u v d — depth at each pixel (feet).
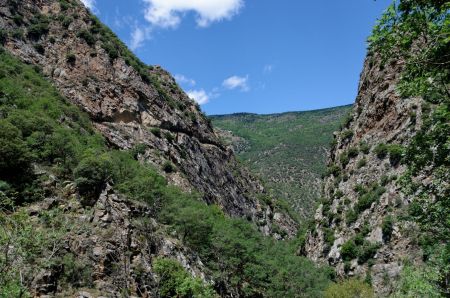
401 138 235.81
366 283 199.62
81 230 126.82
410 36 47.85
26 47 293.23
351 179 275.18
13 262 55.16
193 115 407.03
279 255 278.67
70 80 295.48
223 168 415.23
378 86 276.00
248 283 227.81
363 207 245.24
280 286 229.04
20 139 160.86
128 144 291.79
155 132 324.60
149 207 186.80
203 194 332.19
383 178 241.76
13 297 51.57
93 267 119.55
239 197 411.75
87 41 330.34
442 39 44.37
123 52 366.63
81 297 106.32
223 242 225.76
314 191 618.44
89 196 148.05
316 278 238.68
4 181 141.69
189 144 364.17
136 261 135.13
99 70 317.63
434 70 47.19
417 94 49.34
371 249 215.10
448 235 52.21
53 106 239.09
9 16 299.79
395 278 188.34
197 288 139.33
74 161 173.58
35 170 154.61
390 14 48.42
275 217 456.86
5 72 240.12
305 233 328.08
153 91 354.13
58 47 311.47
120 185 179.83
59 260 109.40
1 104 204.74
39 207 132.26
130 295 121.29
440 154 50.06
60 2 346.95
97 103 296.92
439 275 57.31
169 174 295.69
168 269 137.59
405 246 197.67
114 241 132.05
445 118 49.78
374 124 273.75
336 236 259.19
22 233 55.72
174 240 180.34
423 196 52.70
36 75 272.51
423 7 46.55
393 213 218.38
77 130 243.81
